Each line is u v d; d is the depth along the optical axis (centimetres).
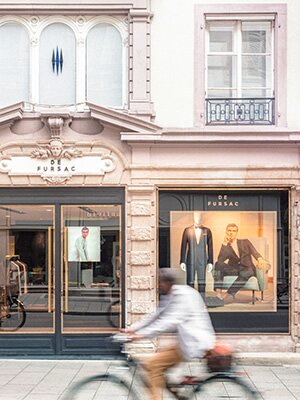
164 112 1205
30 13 1216
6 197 1211
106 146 1200
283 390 941
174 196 1211
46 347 1202
